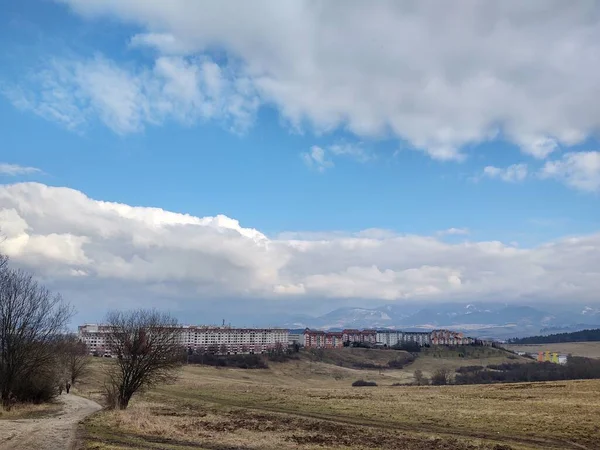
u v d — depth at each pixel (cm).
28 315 5203
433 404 5556
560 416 4238
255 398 6744
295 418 4519
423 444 3212
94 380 10962
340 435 3525
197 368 17075
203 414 4844
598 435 3497
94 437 3028
